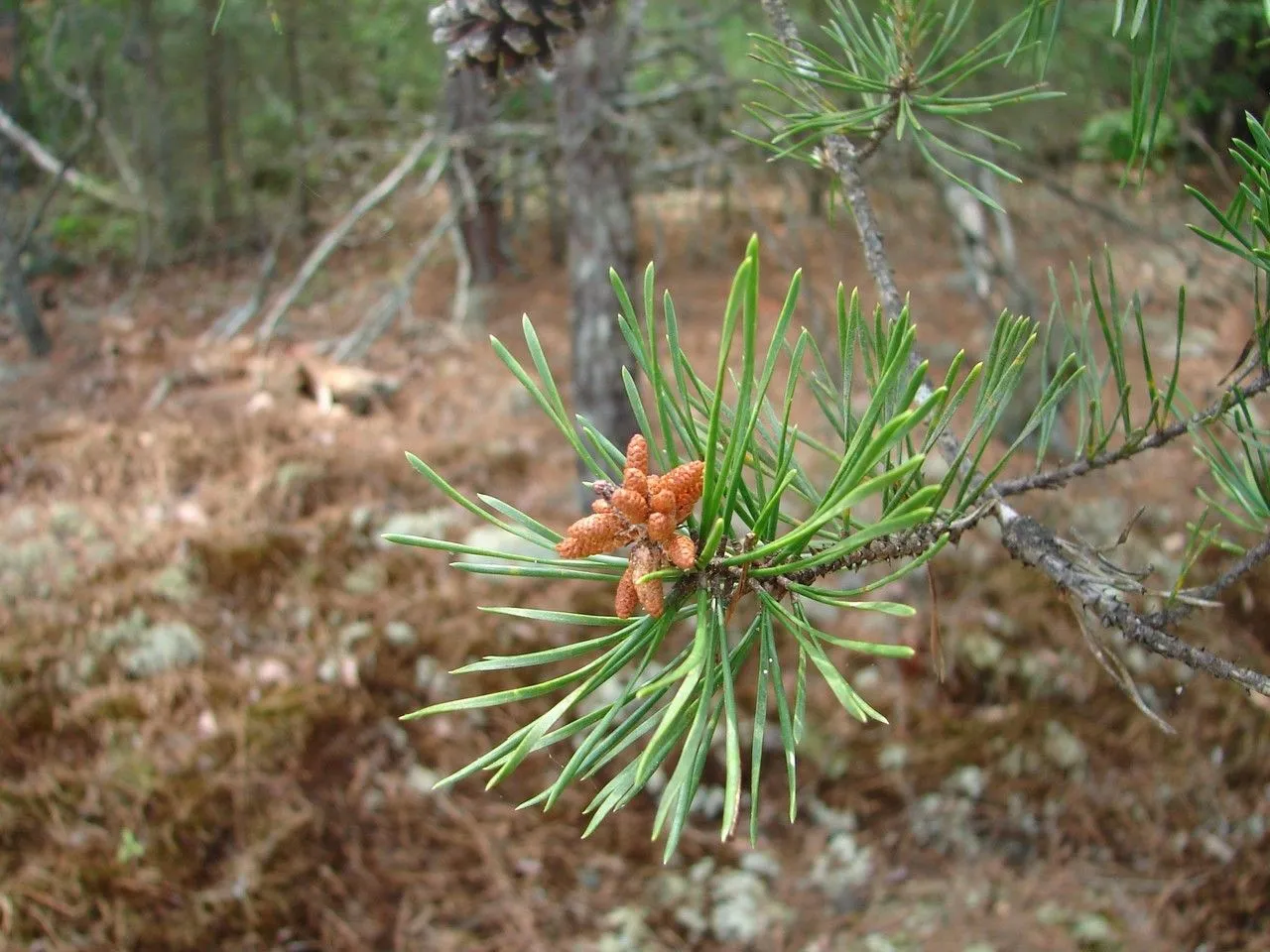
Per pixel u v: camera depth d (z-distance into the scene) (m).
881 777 0.93
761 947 0.81
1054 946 0.80
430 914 0.81
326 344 1.57
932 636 0.27
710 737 0.19
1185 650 0.21
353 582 1.06
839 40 0.31
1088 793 0.92
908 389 0.17
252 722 0.89
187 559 1.05
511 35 0.30
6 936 0.73
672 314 0.22
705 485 0.19
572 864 0.85
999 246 1.50
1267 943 0.80
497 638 1.01
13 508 1.12
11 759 0.85
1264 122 0.23
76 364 1.51
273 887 0.79
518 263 1.88
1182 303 0.23
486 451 1.30
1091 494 1.15
